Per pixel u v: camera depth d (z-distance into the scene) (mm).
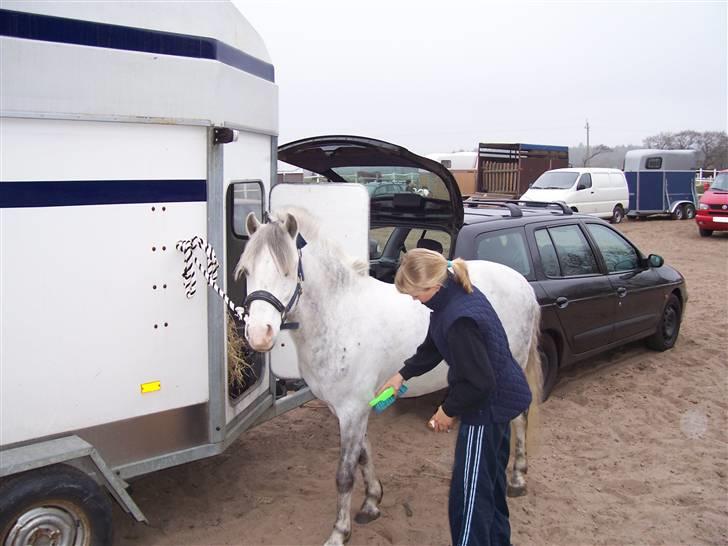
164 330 3521
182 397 3627
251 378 4488
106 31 3143
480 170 23688
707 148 66562
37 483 3006
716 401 6062
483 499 3037
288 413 5848
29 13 2939
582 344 6102
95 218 3234
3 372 3055
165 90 3348
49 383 3188
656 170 24250
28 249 3064
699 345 7848
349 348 3582
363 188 4246
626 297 6559
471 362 2891
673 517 4090
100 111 3162
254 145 4203
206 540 3773
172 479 4543
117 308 3352
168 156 3436
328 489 4391
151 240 3426
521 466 4348
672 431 5414
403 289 3016
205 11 3520
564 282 5863
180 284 3547
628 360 7277
